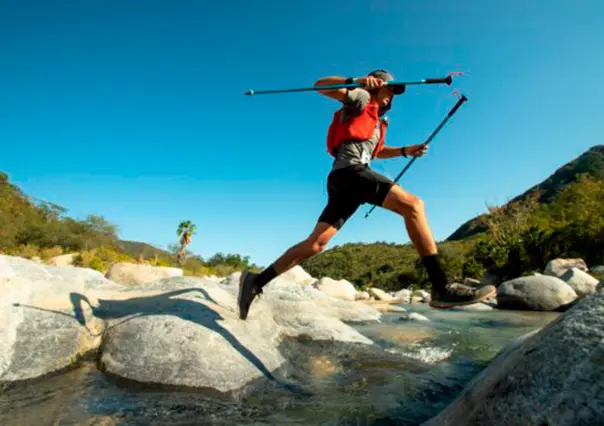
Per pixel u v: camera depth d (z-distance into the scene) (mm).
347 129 2684
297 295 4480
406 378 2777
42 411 1925
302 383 2578
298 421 1975
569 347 1213
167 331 2680
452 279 2523
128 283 8172
